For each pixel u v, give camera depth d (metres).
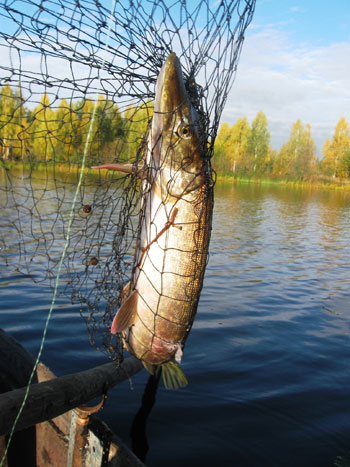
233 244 3.07
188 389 0.96
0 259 1.80
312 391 0.97
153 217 0.52
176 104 0.48
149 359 0.56
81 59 0.46
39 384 0.51
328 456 0.75
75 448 0.57
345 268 2.42
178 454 0.74
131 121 0.53
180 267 0.52
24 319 1.30
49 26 0.43
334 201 9.03
